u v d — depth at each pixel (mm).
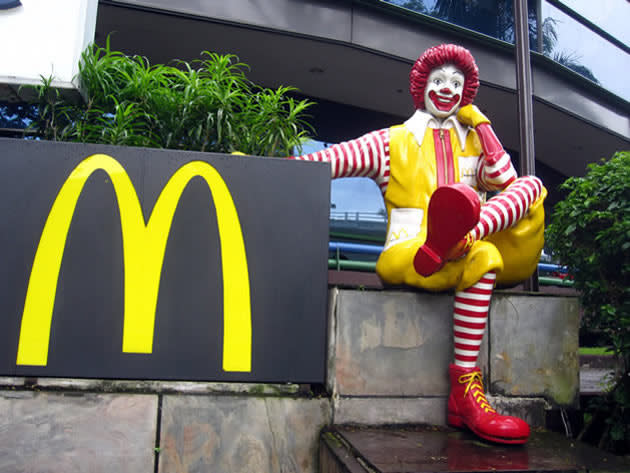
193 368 2109
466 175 2641
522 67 3744
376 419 2283
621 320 2594
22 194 2121
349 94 7430
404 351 2340
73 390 2094
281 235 2203
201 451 2113
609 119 7980
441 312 2387
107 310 2104
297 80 7121
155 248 2150
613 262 2750
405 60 6602
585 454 1971
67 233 2125
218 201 2193
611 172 2736
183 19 5809
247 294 2160
